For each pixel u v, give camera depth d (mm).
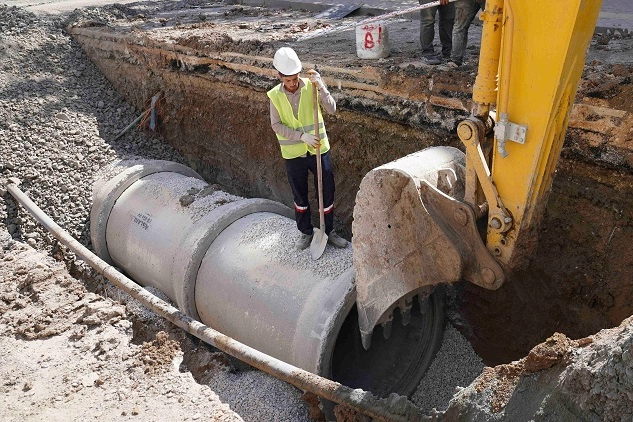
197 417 4215
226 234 6047
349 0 11562
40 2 16250
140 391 4551
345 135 6738
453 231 4102
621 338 2879
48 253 7465
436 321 5488
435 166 4324
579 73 3449
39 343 5262
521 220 3805
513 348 5418
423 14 6512
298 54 7371
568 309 5047
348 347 5500
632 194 4531
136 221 7051
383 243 4375
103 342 5156
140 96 9906
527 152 3625
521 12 3344
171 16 12000
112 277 5980
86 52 10859
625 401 2699
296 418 4641
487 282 4090
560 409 2965
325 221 5359
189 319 5199
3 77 9820
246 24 10086
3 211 7727
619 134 4508
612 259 4711
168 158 9508
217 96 8484
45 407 4469
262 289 5293
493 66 3598
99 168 8477
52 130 8977
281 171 7887
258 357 4516
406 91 5941
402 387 5344
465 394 3600
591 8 3227
